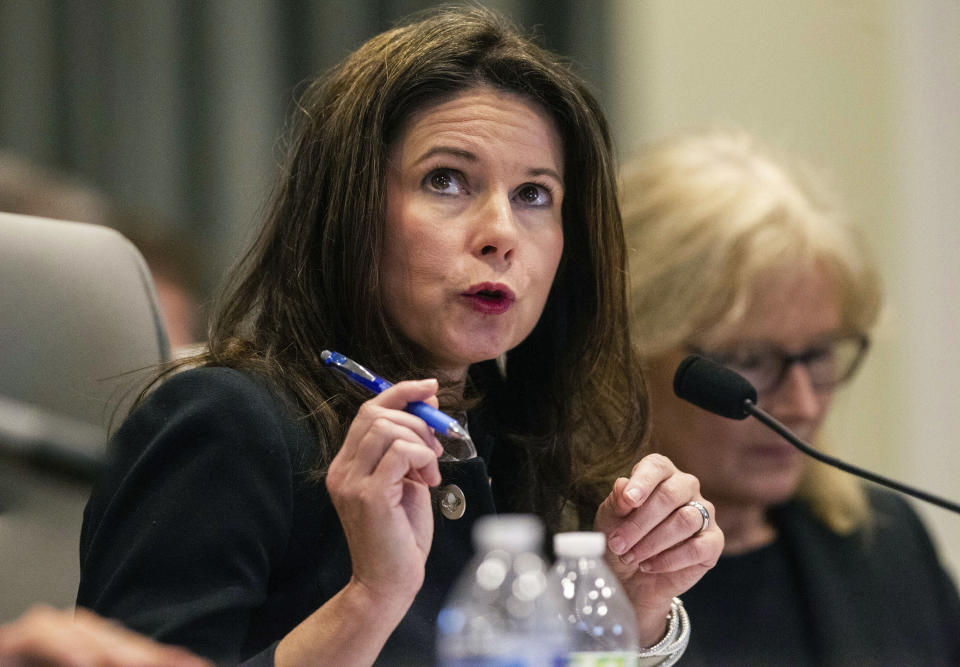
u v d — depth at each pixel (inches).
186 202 419.8
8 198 265.0
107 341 191.0
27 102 409.7
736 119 479.8
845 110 483.8
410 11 434.6
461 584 172.9
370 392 176.6
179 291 283.6
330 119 184.1
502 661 140.6
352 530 142.2
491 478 205.9
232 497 155.0
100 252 194.9
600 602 149.6
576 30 458.9
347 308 179.6
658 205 286.5
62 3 412.5
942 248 474.9
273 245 190.4
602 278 204.7
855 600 277.9
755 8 482.0
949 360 471.2
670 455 275.9
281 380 173.5
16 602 174.2
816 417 279.6
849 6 483.2
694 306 274.5
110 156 414.9
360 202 177.0
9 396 183.5
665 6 474.6
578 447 210.2
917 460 469.4
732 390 192.7
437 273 175.2
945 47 477.4
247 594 149.6
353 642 141.3
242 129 423.2
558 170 189.6
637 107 470.6
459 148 176.1
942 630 291.0
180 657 110.3
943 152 476.1
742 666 263.0
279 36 430.6
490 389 207.9
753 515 279.4
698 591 269.7
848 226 291.7
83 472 91.5
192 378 165.9
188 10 422.6
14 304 186.9
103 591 149.0
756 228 274.8
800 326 275.1
